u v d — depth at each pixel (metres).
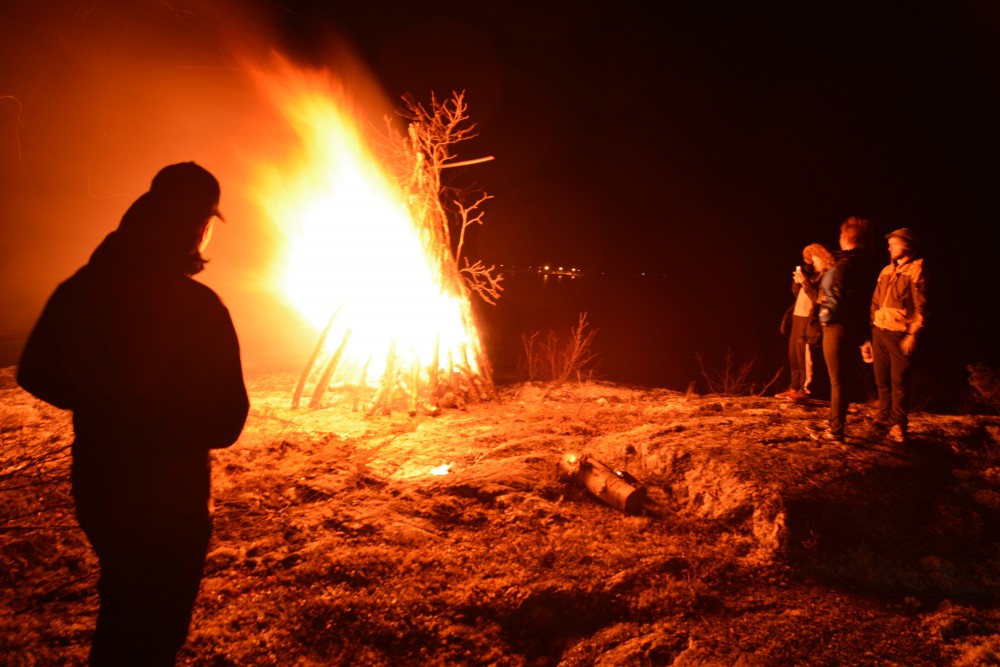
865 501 4.40
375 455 5.41
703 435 5.32
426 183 7.22
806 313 6.77
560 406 7.13
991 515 4.60
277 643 3.04
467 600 3.34
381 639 3.11
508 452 5.33
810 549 3.95
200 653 2.95
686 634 3.20
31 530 3.86
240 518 4.16
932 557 4.02
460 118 7.22
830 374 5.29
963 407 9.11
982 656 3.12
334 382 7.42
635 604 3.40
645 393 7.95
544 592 3.39
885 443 5.36
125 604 2.24
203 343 2.27
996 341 14.91
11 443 5.27
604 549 3.84
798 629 3.29
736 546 4.02
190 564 2.33
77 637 3.03
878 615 3.48
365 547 3.79
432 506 4.30
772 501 4.19
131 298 2.21
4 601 3.27
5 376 7.53
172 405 2.23
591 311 23.70
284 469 4.95
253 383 7.95
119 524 2.20
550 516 4.20
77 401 2.20
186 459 2.28
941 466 5.17
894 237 5.35
